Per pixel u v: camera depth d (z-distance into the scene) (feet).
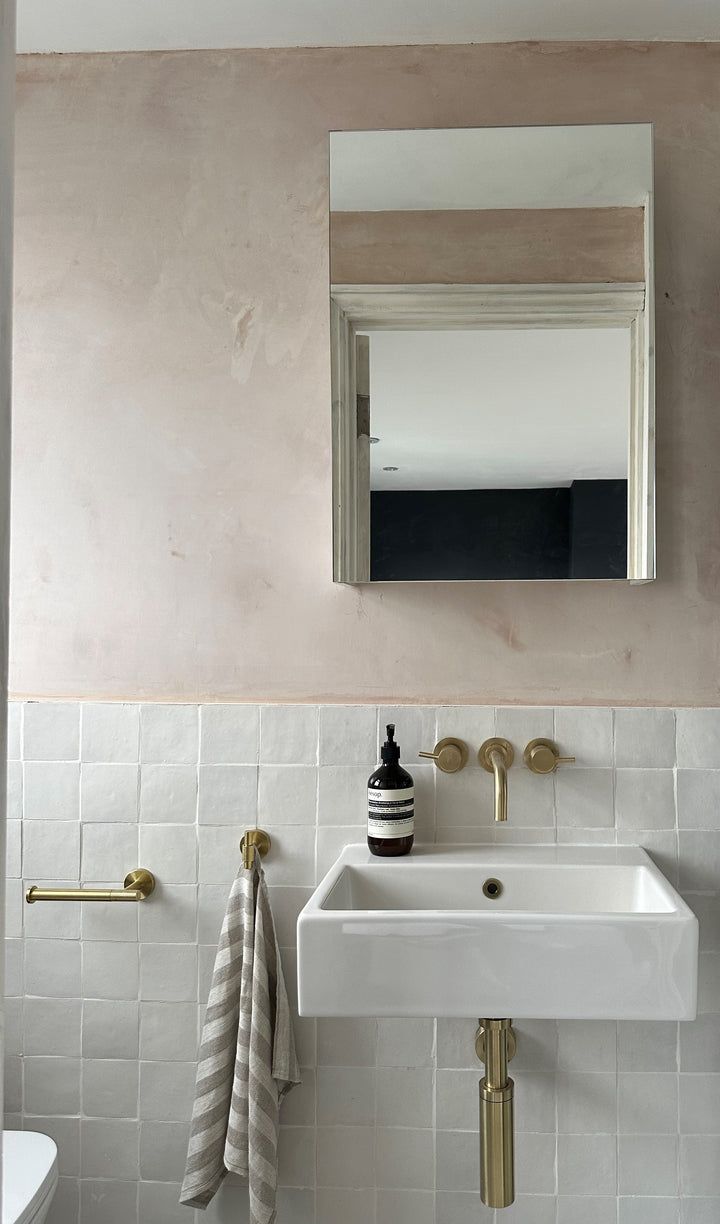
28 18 5.67
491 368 5.53
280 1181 5.75
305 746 5.81
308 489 5.90
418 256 5.55
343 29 5.80
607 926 4.41
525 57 5.87
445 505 5.53
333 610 5.89
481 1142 5.18
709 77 5.81
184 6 5.57
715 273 5.78
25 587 6.01
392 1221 5.71
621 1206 5.67
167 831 5.85
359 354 5.56
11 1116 5.86
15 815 5.91
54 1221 5.85
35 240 6.03
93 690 5.98
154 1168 5.80
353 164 5.58
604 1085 5.68
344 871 5.27
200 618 5.94
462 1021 5.71
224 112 5.95
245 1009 5.38
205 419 5.95
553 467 5.50
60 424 6.02
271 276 5.93
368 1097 5.73
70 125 6.01
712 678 5.76
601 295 5.49
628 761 5.72
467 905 5.33
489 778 5.77
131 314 5.99
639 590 5.80
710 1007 5.65
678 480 5.79
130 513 5.98
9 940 5.89
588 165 5.52
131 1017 5.83
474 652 5.84
